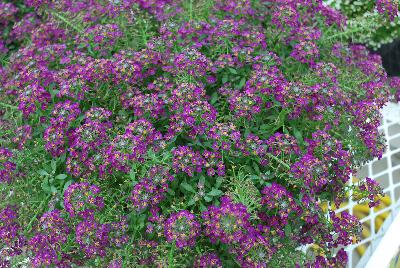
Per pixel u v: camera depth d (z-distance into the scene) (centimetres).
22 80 42
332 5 64
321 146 37
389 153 51
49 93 41
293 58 45
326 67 41
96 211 35
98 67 38
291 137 37
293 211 36
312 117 39
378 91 44
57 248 35
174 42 43
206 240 36
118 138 35
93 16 48
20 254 38
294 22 44
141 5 49
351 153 41
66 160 39
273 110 40
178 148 35
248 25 46
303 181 35
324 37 49
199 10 48
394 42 65
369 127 41
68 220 35
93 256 35
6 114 44
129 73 39
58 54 45
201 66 39
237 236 32
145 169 35
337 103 40
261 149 36
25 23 53
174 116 37
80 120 39
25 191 39
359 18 54
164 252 34
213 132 35
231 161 37
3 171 38
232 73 42
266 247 35
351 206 47
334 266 39
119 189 38
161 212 37
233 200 34
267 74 37
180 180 37
